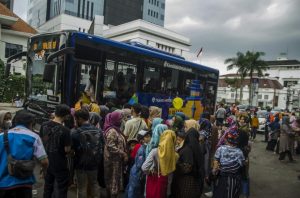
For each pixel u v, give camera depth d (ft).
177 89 46.32
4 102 93.97
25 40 113.80
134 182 17.99
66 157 17.95
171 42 243.40
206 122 25.31
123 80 37.52
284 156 45.39
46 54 33.78
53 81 31.73
